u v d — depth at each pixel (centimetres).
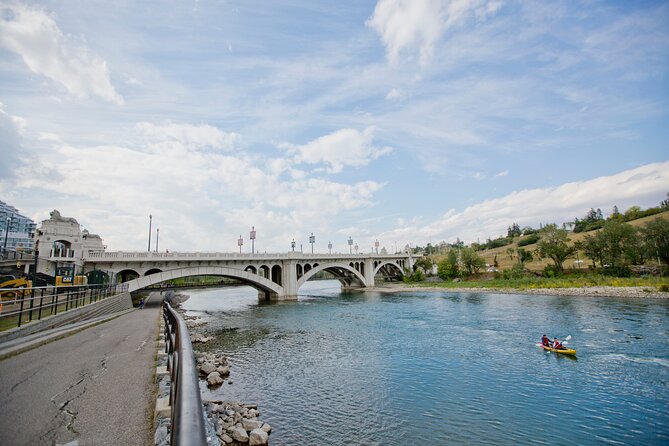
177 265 6044
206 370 2534
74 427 681
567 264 12181
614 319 4594
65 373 1090
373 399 2141
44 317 2066
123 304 4338
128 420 719
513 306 6275
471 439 1697
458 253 13738
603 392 2253
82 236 5744
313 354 3169
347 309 6384
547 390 2294
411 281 13375
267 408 1988
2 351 1352
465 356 3081
